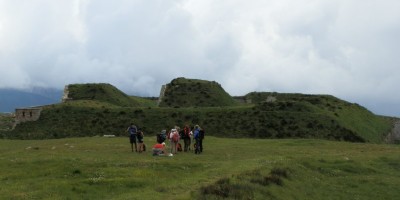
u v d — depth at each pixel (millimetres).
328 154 55656
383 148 65625
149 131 135875
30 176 33031
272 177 32875
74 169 34969
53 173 33969
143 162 39969
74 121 142875
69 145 61219
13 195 25703
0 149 62031
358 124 156750
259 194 28031
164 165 38781
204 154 51062
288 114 142125
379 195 37781
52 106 155500
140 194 26281
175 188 28172
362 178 42625
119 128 137875
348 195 36844
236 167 37781
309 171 42031
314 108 151500
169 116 144375
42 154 48031
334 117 146125
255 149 59562
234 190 26734
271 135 131250
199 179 31641
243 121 139500
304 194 33375
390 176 45000
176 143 51094
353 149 63875
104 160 40812
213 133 134000
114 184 29844
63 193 26703
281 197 29734
